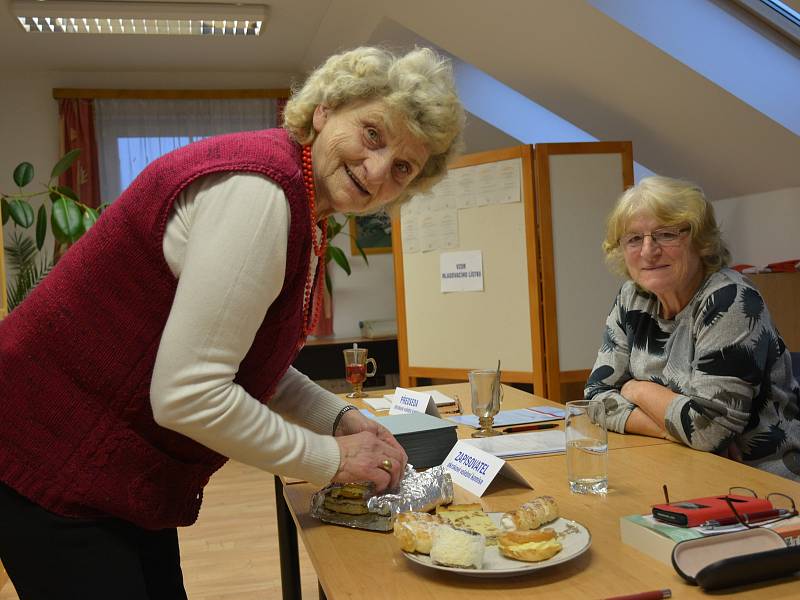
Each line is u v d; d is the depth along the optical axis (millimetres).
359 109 1270
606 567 1134
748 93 3930
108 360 1219
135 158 6562
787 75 3975
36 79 6473
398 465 1339
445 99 1291
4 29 5477
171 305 1207
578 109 5012
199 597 2990
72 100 6438
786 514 1234
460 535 1119
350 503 1360
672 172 5188
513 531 1173
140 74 6633
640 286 2199
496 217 4422
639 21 3877
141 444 1235
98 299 1221
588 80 4590
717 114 4184
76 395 1229
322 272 1450
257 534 3732
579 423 1514
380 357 6473
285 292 1238
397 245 4801
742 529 1171
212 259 1104
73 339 1227
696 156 4762
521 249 4355
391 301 7121
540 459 1791
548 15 4113
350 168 1292
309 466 1231
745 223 4852
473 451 1624
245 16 5215
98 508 1247
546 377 4328
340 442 1300
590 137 5859
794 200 4363
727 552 1110
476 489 1546
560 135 5898
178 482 1284
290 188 1168
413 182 1458
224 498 4395
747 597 1016
